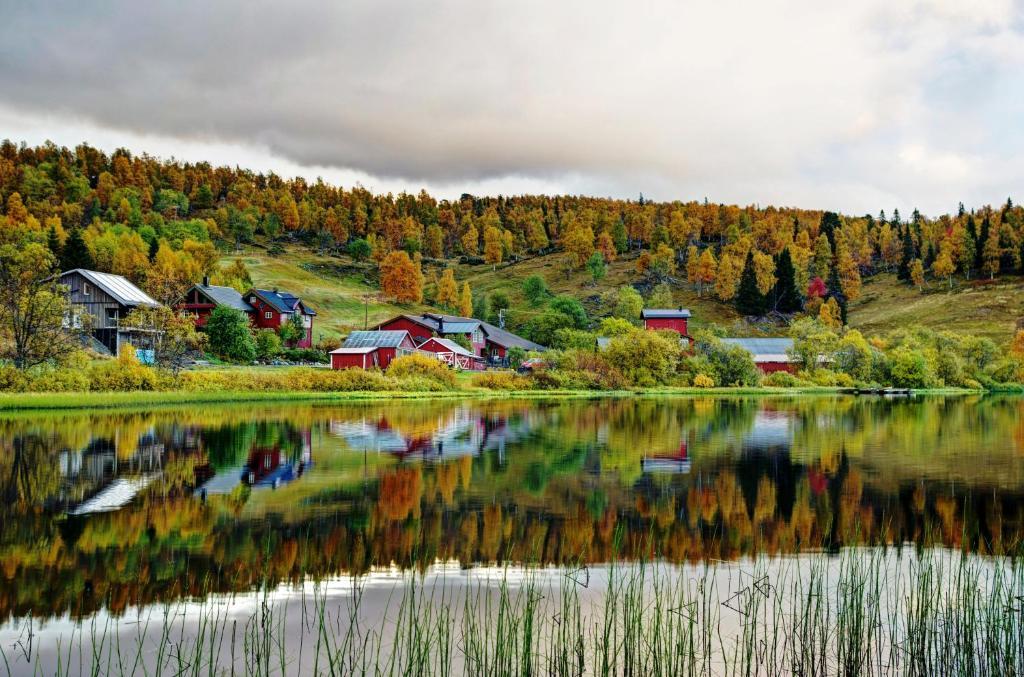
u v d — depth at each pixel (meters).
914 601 12.62
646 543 16.48
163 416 43.56
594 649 10.62
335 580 13.78
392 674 9.55
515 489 22.25
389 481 23.39
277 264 199.88
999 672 9.91
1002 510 20.06
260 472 24.84
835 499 21.31
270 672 9.86
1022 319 150.38
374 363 91.44
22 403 45.34
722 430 39.38
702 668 10.00
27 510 19.19
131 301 78.06
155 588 13.34
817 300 182.75
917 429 40.97
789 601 12.65
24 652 10.65
